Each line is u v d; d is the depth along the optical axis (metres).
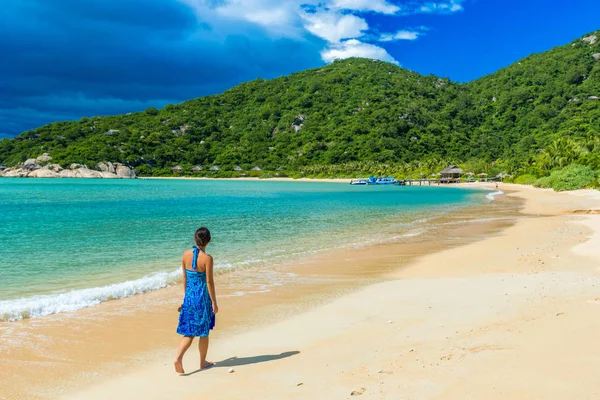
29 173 164.25
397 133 184.00
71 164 168.25
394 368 6.02
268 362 6.75
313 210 39.97
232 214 35.66
